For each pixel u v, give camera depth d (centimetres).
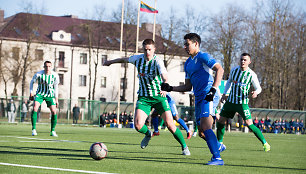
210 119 789
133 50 7375
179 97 8181
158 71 891
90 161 765
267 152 1227
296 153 1233
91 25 6812
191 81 817
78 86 7581
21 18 6819
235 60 5853
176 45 6462
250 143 1756
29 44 6369
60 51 7450
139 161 800
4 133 1794
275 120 4772
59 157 824
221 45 5816
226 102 1209
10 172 596
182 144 964
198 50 806
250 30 5884
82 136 1764
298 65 6003
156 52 6944
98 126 4038
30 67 6388
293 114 5056
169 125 928
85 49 7494
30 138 1458
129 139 1638
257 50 5869
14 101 3697
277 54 5853
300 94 6272
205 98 740
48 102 1656
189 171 669
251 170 718
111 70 7750
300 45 5909
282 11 5834
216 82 742
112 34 6731
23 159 772
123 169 666
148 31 7862
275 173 690
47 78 1616
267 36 5812
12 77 6316
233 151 1212
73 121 3938
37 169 634
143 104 923
